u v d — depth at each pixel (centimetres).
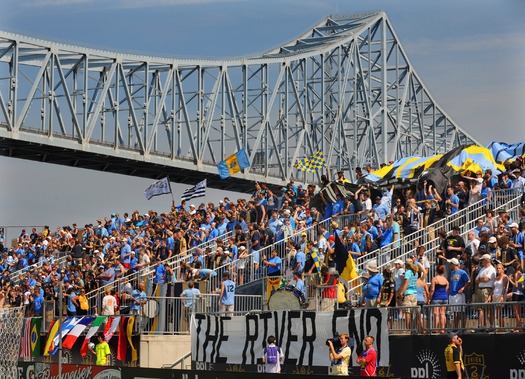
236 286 7231
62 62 15550
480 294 5300
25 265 10612
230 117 17988
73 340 6962
